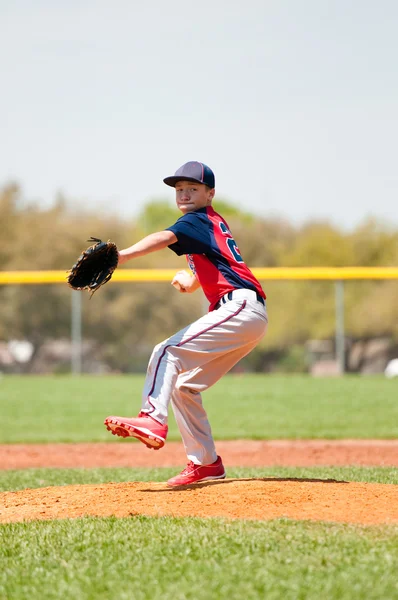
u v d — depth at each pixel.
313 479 16.22
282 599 9.49
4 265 100.31
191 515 13.55
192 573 10.42
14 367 84.25
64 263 100.69
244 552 11.20
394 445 29.64
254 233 109.19
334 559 10.81
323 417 37.81
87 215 104.25
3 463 27.22
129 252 14.40
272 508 13.78
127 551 11.52
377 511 13.56
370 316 78.81
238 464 25.52
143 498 14.89
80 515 14.07
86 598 9.72
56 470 24.34
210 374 15.91
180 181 15.77
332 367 77.62
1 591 10.09
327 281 81.00
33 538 12.42
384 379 58.03
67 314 86.00
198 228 15.25
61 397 47.31
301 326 80.31
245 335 15.34
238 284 15.41
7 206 102.44
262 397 46.41
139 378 62.25
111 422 14.19
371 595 9.58
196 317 89.00
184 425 16.25
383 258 97.88
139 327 87.00
